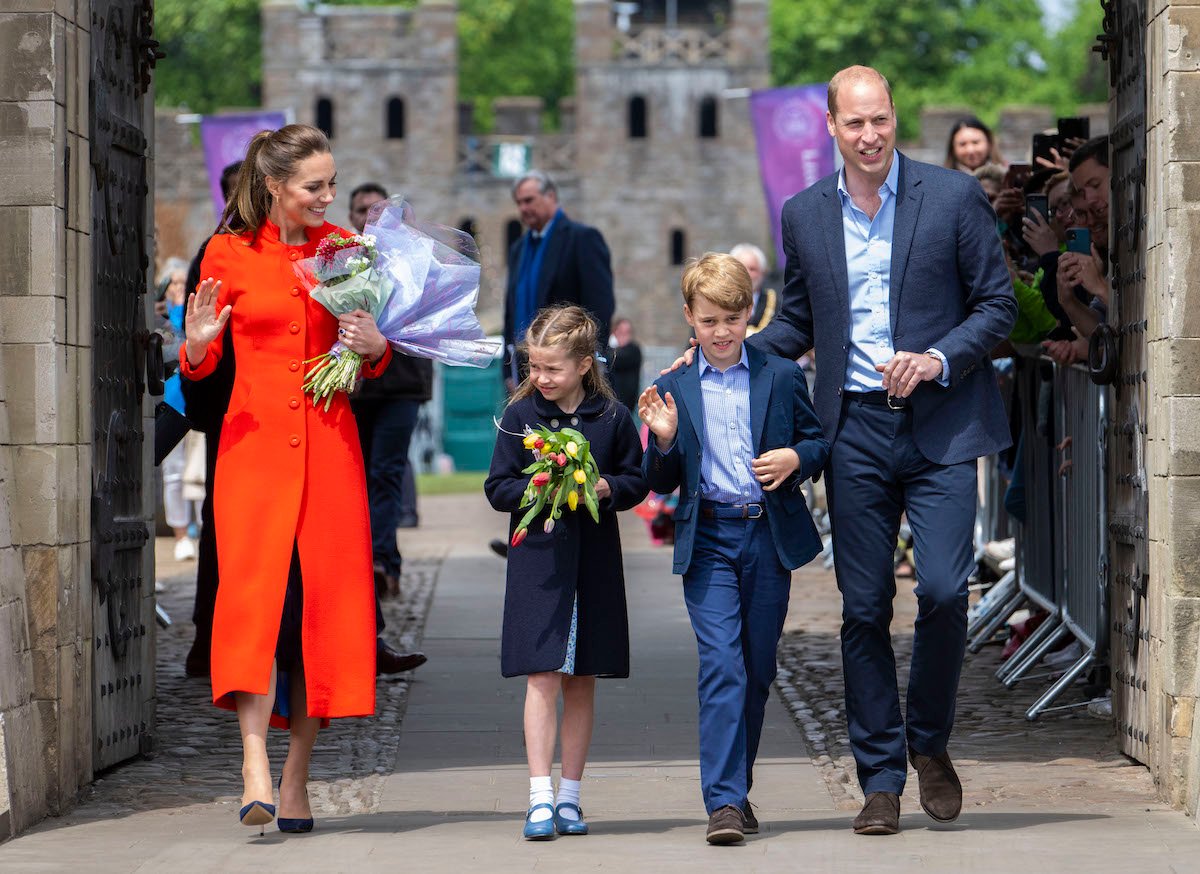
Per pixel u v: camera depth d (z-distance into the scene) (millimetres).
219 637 14141
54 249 15031
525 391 14930
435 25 140875
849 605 14438
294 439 14391
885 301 14406
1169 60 15320
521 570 14484
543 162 142250
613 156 141875
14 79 15008
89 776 15961
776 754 18031
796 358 15172
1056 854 13508
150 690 18062
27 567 15109
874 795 14320
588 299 26141
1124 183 17219
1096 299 20047
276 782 16688
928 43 144250
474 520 48688
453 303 14758
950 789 14445
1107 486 18266
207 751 18000
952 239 14320
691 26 153500
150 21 17562
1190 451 15359
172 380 19188
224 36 146375
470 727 19359
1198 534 15367
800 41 144875
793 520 14320
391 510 27328
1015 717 19500
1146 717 16375
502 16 153625
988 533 28156
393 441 26875
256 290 14461
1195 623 15359
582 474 14078
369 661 14461
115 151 16734
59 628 15219
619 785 16594
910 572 30562
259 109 140250
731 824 13836
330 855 13695
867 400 14359
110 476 16531
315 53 140250
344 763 17562
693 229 142125
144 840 14258
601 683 22031
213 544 21703
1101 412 18359
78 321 15539
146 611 17922
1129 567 17250
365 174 140875
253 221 14602
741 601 14398
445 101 140500
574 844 14086
